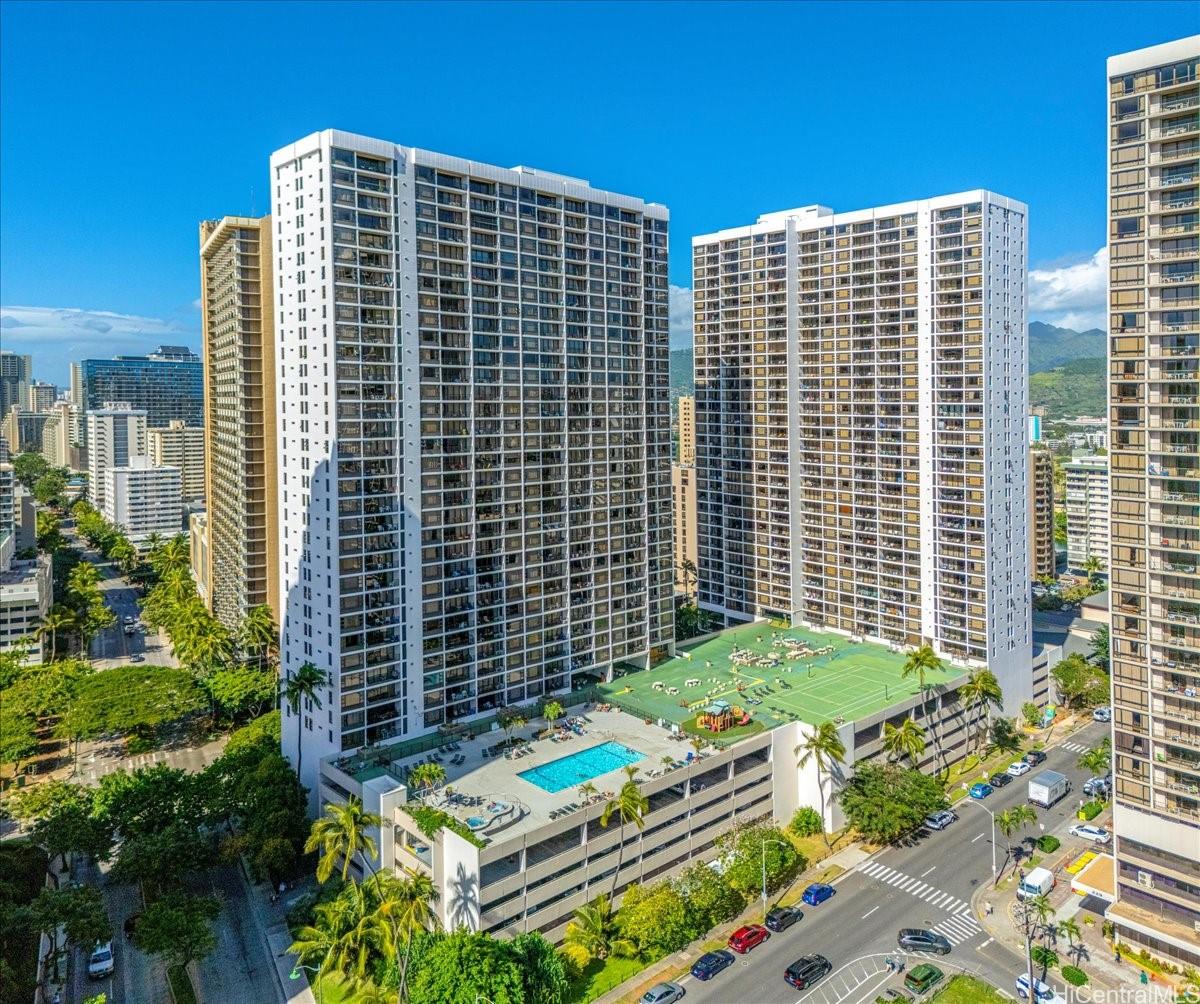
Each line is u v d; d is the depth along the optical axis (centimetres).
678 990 8581
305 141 11662
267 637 17400
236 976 9038
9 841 10350
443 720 12769
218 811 11038
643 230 15475
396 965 8362
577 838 9819
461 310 12788
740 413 19500
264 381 18350
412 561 12306
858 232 17088
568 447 14250
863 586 17425
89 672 17150
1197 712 8631
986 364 15200
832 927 9775
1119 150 8856
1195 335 8506
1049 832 11906
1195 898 8738
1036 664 16625
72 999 8656
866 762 12519
